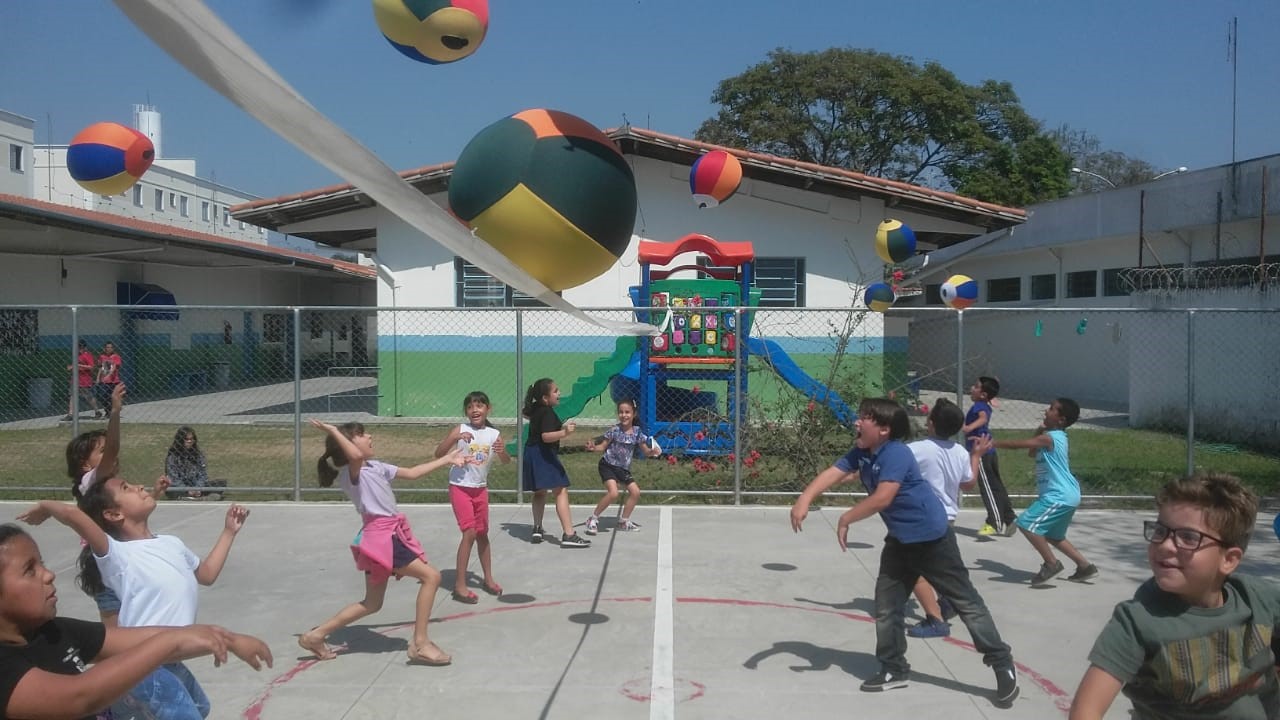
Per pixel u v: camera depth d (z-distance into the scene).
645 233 18.50
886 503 5.00
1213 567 2.45
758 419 12.17
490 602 6.98
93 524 3.71
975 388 9.09
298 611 6.77
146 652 2.45
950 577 5.14
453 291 18.91
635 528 9.34
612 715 5.02
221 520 9.78
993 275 28.78
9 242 19.20
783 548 8.59
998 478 9.07
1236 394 16.44
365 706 5.12
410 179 16.89
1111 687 2.50
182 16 1.89
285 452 14.50
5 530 2.65
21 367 20.19
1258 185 19.06
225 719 4.95
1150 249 21.88
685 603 6.96
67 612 6.62
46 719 2.33
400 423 17.61
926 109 37.59
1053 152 39.12
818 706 5.14
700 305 13.31
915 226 19.17
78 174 3.90
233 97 2.24
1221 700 2.49
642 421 13.33
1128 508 10.60
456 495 6.99
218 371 27.67
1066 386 25.48
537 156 4.15
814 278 18.58
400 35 2.94
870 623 6.53
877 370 18.42
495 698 5.23
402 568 5.68
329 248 23.89
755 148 38.09
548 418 8.59
